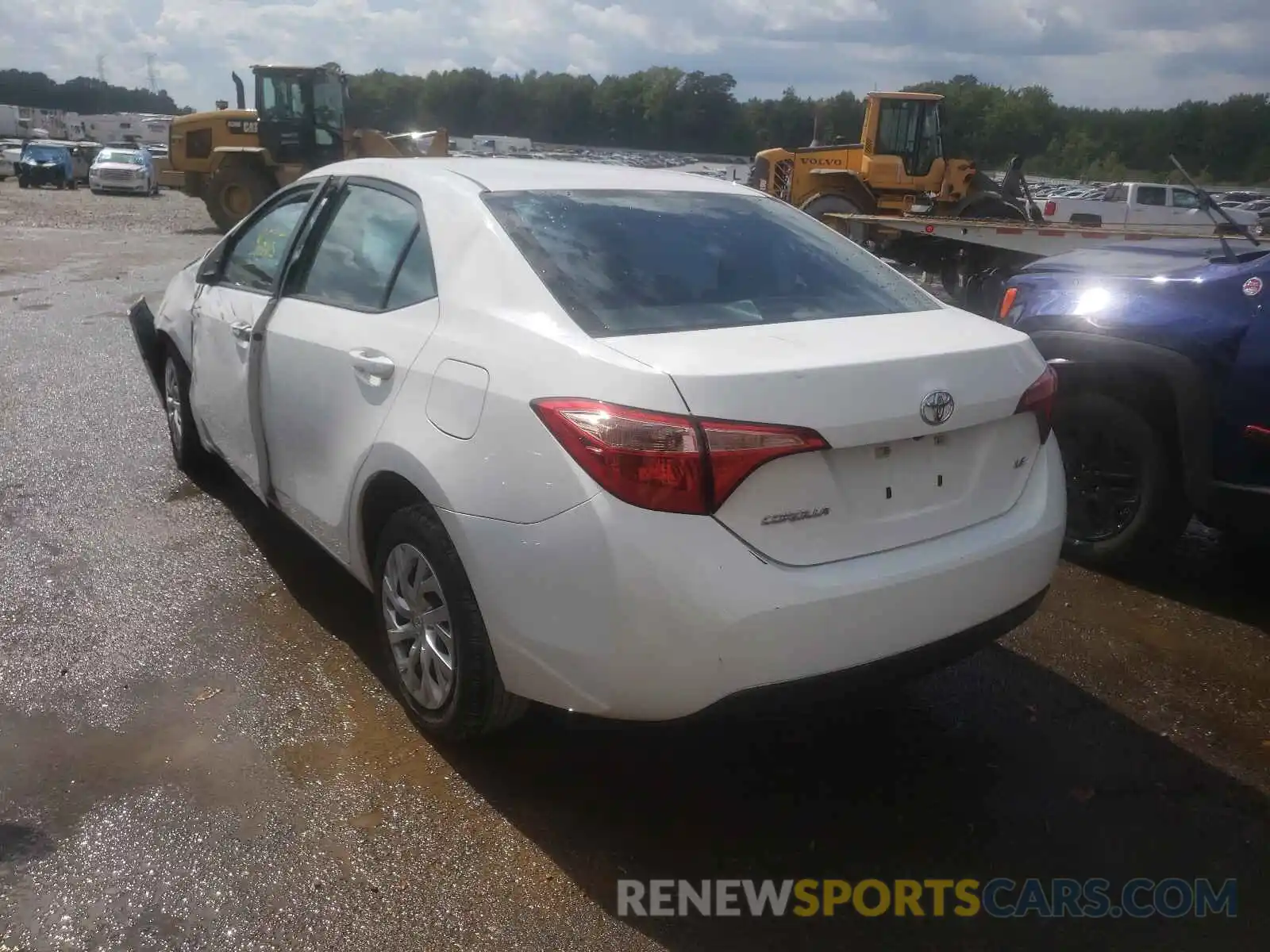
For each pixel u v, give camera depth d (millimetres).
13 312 10727
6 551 4539
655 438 2459
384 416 3135
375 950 2461
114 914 2537
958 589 2793
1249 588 4523
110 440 6176
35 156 36469
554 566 2580
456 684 3002
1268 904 2693
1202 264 4562
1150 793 3121
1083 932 2586
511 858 2775
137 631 3883
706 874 2746
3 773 3045
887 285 3449
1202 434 4047
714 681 2504
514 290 2959
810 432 2541
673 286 3057
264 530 4840
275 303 3947
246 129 22547
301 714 3389
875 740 3359
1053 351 4516
